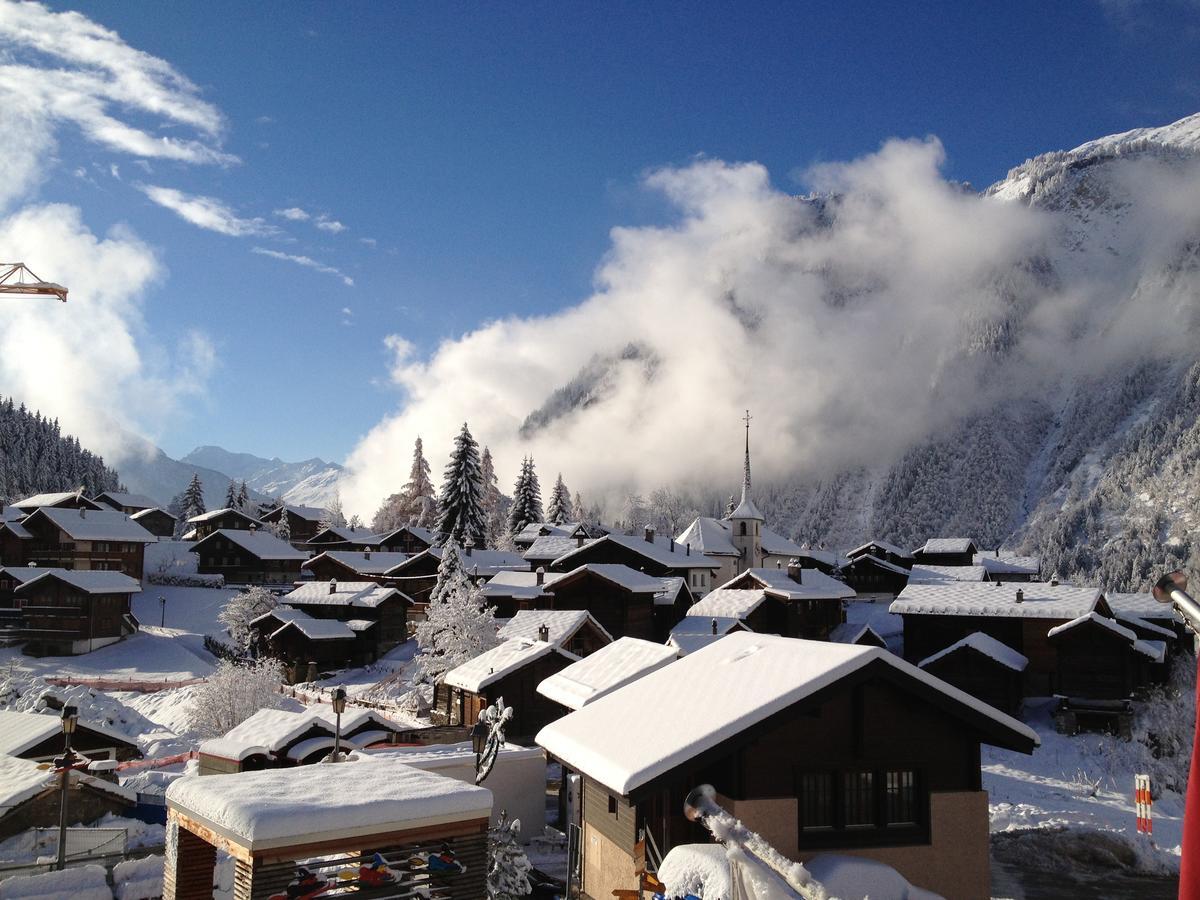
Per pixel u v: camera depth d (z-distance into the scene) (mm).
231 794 11461
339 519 160375
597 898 19016
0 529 95812
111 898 17125
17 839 23750
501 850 15641
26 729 34156
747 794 15477
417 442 141375
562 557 83500
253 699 48281
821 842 15703
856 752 16031
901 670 15953
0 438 177875
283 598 78875
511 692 42312
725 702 16266
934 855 16141
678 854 14258
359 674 69500
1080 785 39312
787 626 68250
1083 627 48969
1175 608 4082
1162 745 45469
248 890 10445
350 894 11188
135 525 100500
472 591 56281
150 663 72062
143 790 31375
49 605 75312
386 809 11305
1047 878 26578
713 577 96625
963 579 87812
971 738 16656
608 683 24953
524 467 128000
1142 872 27188
